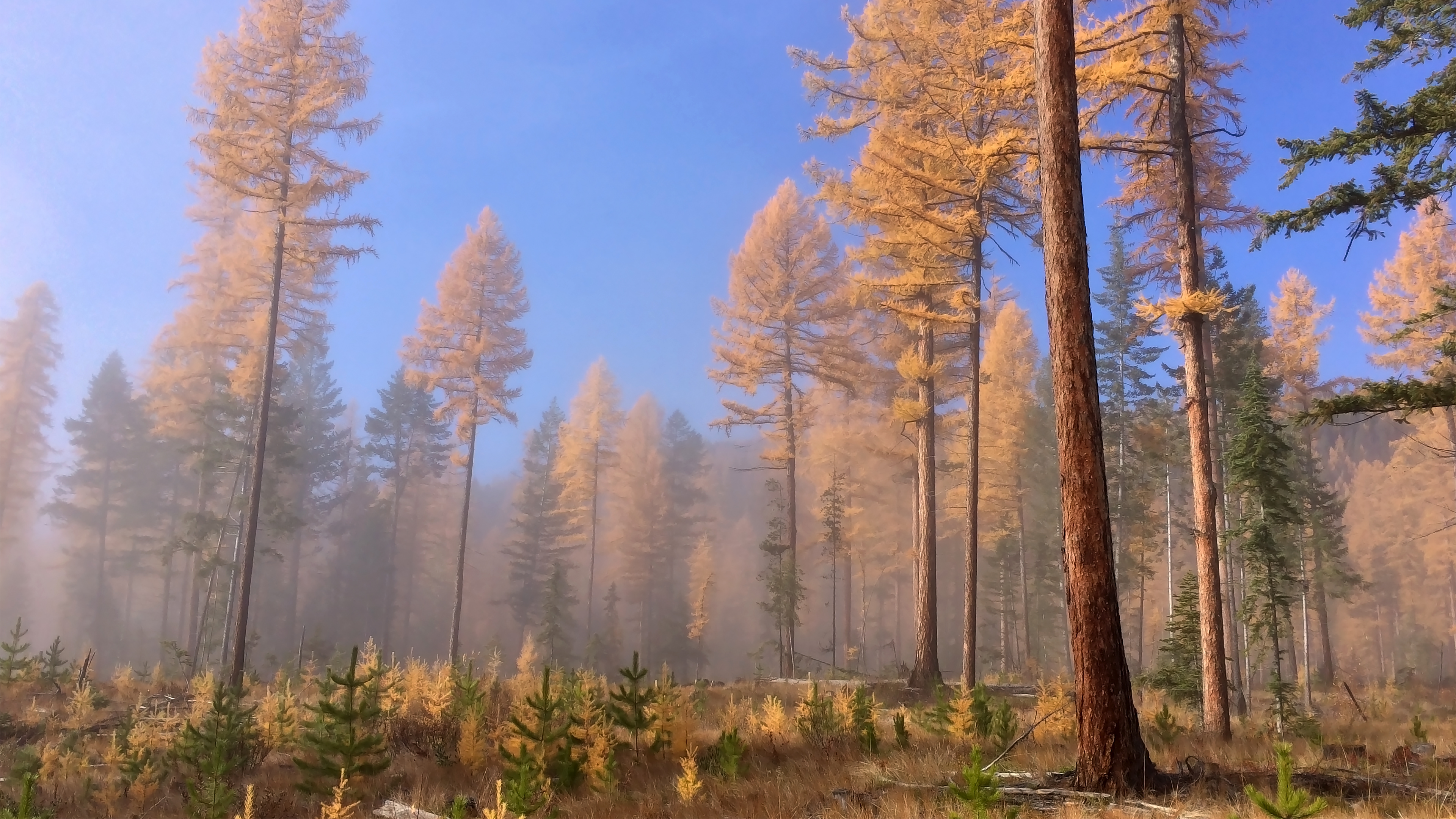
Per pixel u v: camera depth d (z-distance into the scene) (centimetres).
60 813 888
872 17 2033
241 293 2650
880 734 1207
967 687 1761
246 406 3177
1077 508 754
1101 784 711
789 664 2805
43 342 4181
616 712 1023
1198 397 1317
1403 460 5103
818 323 3053
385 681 1373
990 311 2569
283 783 980
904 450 3147
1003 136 1291
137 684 1927
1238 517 2433
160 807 916
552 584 4159
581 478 4481
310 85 2066
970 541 1823
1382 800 679
